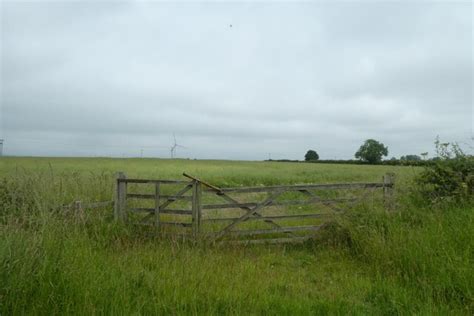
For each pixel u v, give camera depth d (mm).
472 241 4961
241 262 5805
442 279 4426
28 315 3400
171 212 7566
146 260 5418
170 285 4277
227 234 7523
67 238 5102
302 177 25250
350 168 42000
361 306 4191
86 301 3598
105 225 7035
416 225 6320
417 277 4641
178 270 4883
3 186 6988
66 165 35094
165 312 3744
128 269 4758
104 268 4449
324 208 10250
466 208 6367
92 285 3865
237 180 22344
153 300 3924
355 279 5094
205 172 29281
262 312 3941
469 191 7141
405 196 7562
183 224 7523
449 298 4270
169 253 5883
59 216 6234
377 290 4641
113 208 7988
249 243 7441
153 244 6484
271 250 7023
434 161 7840
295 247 7367
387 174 8125
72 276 3922
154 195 7672
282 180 23250
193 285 4289
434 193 7488
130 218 7801
